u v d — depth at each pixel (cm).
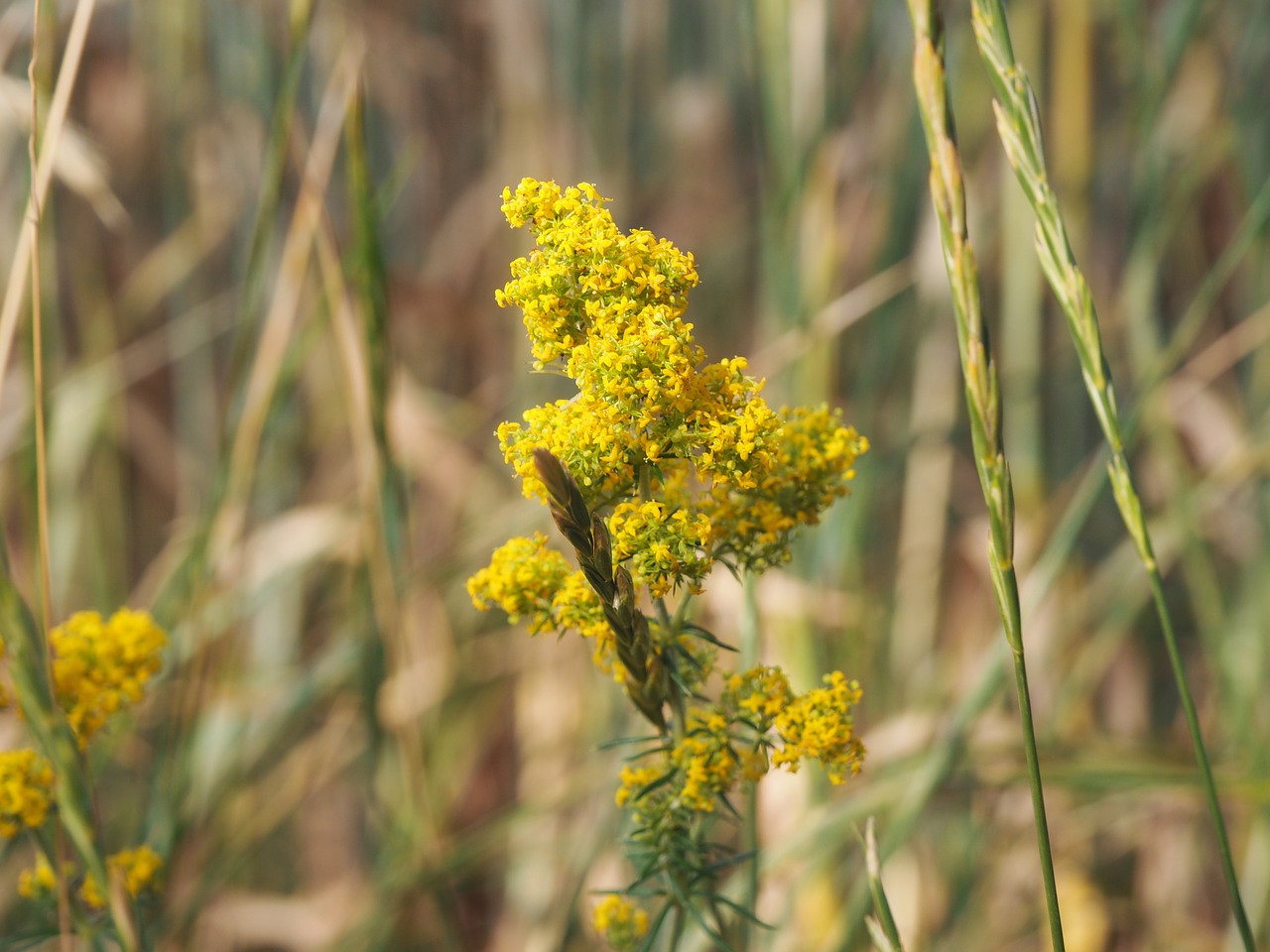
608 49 112
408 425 100
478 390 111
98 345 105
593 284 49
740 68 122
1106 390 52
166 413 123
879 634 97
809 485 52
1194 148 104
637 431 49
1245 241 69
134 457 122
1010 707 97
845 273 102
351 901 96
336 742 89
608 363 48
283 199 106
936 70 49
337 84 68
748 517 52
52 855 55
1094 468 72
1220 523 108
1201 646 109
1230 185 106
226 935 96
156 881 56
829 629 94
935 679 98
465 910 101
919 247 97
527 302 49
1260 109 99
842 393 103
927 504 98
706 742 51
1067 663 101
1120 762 80
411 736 72
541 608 51
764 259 95
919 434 96
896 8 101
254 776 92
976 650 99
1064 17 99
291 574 92
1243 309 105
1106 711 107
